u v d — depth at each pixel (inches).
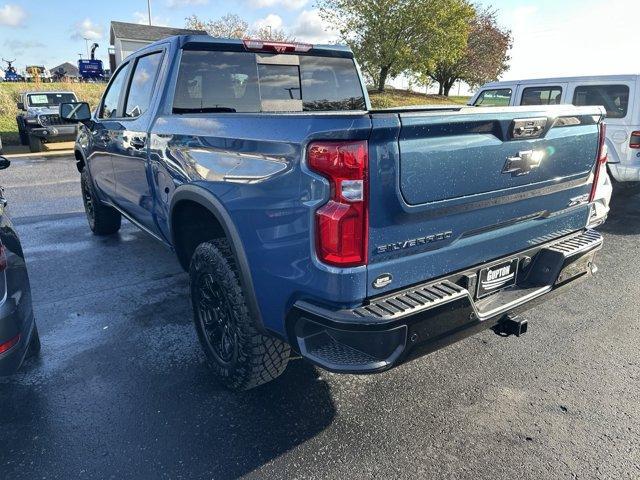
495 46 1315.2
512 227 100.1
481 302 97.2
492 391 111.9
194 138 107.7
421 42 1003.9
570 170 107.7
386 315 75.8
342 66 161.3
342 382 115.3
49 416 102.8
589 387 113.3
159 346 131.6
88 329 140.9
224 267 99.2
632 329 141.7
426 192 80.0
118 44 1378.0
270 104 146.6
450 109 85.6
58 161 511.2
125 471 87.9
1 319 93.8
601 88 273.9
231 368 105.0
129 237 234.5
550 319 148.3
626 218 271.7
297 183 77.9
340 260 74.9
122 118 161.0
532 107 96.9
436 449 93.6
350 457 91.6
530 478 86.6
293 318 83.8
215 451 93.0
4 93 840.3
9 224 111.4
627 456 91.7
